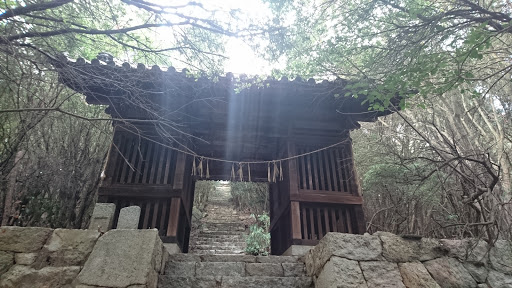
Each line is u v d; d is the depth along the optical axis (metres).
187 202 5.59
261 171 7.11
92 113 7.11
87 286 2.64
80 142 6.81
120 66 4.96
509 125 7.04
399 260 3.09
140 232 2.98
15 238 2.96
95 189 6.35
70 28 4.27
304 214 5.00
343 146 5.79
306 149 5.76
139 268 2.74
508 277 3.22
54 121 6.50
